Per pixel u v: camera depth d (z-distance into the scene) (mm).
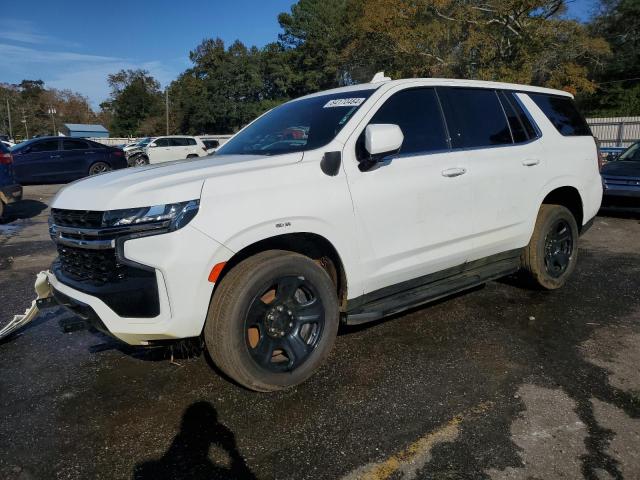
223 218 2670
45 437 2668
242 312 2760
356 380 3189
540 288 4816
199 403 2961
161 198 2580
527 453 2461
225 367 2824
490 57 28141
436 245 3672
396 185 3369
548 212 4598
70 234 2859
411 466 2383
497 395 2992
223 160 3283
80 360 3562
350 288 3248
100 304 2684
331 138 3270
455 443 2545
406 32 29469
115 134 76625
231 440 2607
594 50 29547
